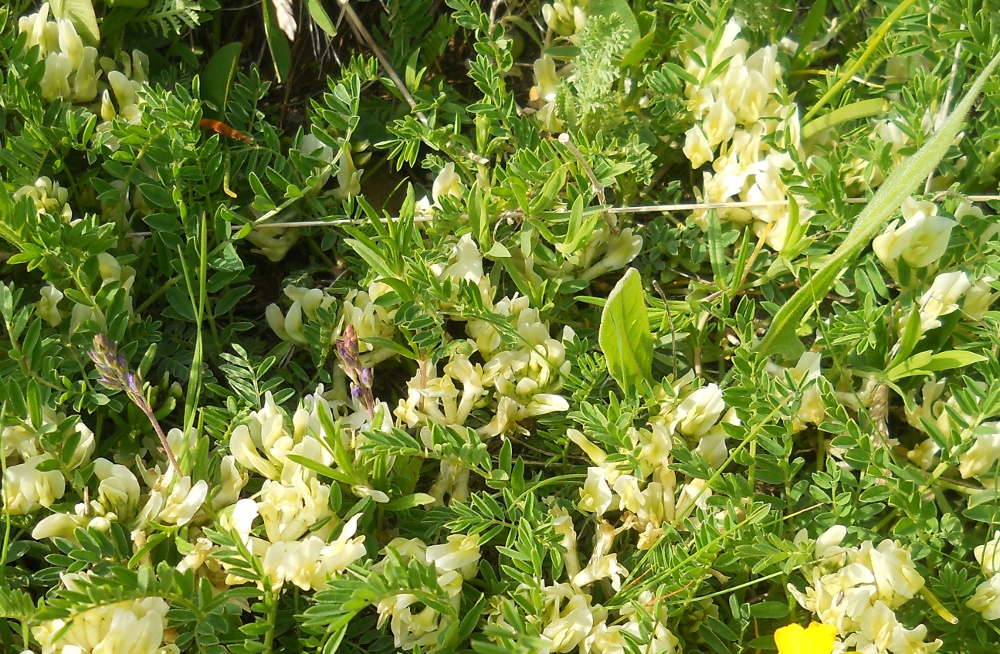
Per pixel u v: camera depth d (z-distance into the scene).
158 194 0.85
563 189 0.89
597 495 0.82
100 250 0.82
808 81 0.92
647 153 0.88
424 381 0.83
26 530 0.80
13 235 0.81
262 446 0.81
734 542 0.80
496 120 0.88
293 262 0.89
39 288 0.85
